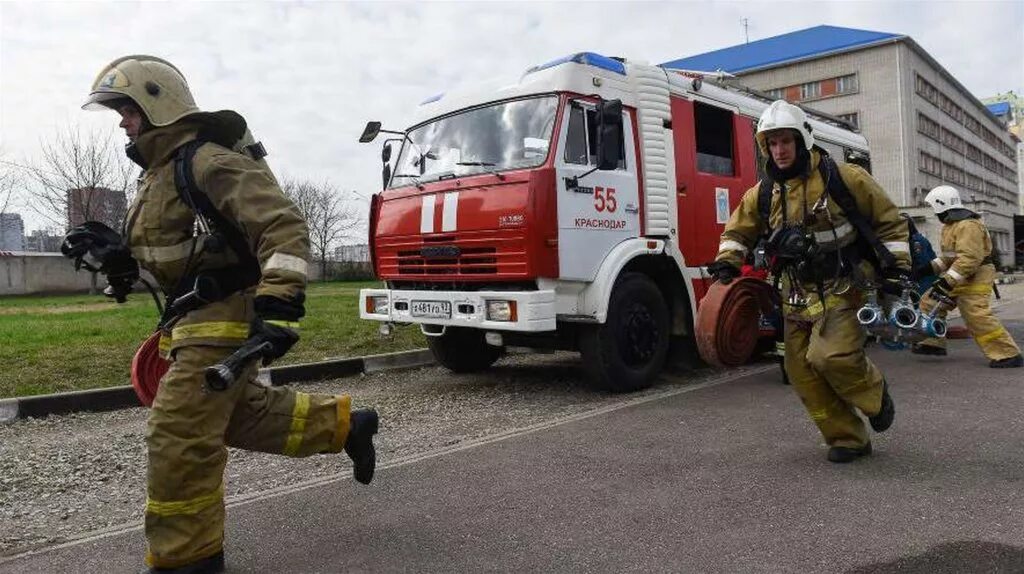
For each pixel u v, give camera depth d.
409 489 4.25
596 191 6.94
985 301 7.80
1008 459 4.36
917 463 4.35
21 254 26.83
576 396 7.08
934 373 7.47
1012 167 91.56
